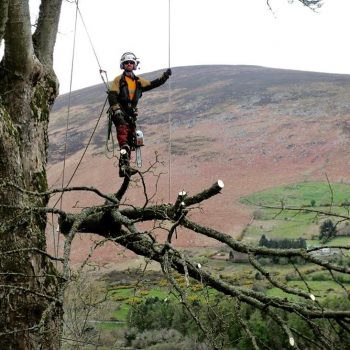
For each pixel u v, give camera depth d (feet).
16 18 21.71
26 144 23.03
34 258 21.38
